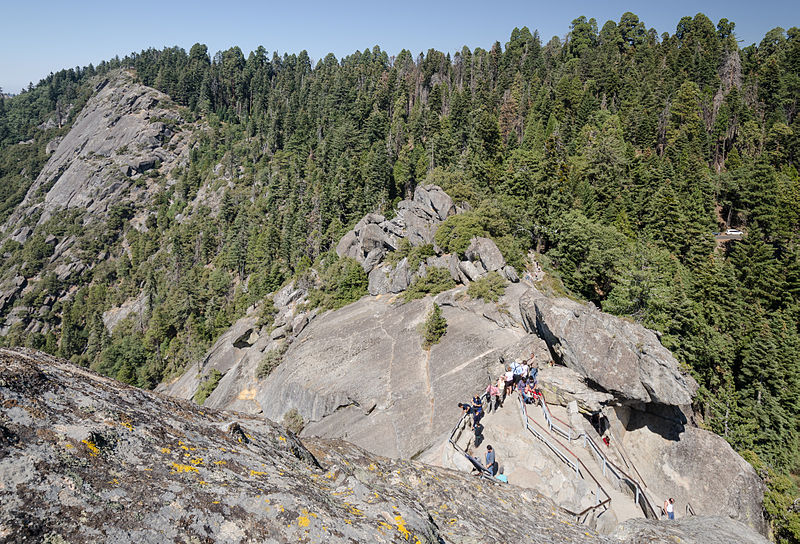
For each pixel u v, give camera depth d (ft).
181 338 314.76
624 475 64.75
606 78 404.98
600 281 192.34
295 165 421.18
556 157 269.44
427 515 25.94
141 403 24.48
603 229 194.59
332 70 631.15
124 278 475.72
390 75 504.84
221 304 330.95
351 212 315.99
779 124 338.54
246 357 226.17
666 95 370.32
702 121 343.26
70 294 483.10
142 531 16.21
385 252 229.45
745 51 458.91
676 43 454.81
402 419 120.26
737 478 80.84
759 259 205.57
